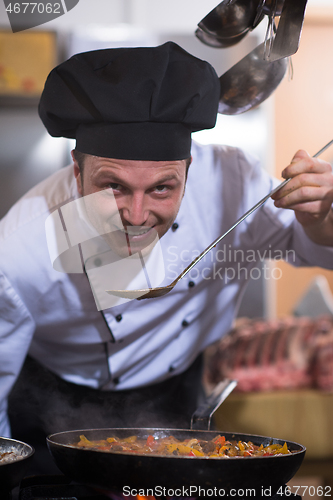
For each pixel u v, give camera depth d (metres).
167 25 2.76
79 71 0.81
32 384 1.26
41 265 1.04
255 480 0.69
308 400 1.78
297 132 3.45
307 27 3.40
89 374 1.25
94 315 1.13
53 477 0.81
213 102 0.88
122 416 1.27
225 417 1.75
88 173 0.84
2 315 1.04
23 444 0.81
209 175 1.19
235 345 1.93
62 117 0.84
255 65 1.01
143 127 0.79
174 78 0.82
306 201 1.03
